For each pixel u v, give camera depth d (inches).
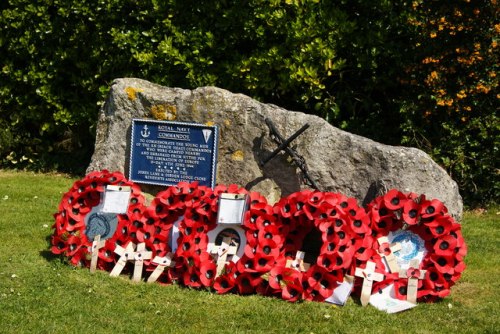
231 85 403.2
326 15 388.2
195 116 308.7
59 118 438.0
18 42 438.0
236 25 398.6
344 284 249.1
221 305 244.8
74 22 426.0
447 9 379.6
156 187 314.3
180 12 406.6
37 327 224.8
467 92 383.9
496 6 370.9
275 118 298.0
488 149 392.2
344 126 414.3
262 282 256.5
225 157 305.4
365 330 227.5
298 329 227.6
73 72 436.5
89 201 282.4
